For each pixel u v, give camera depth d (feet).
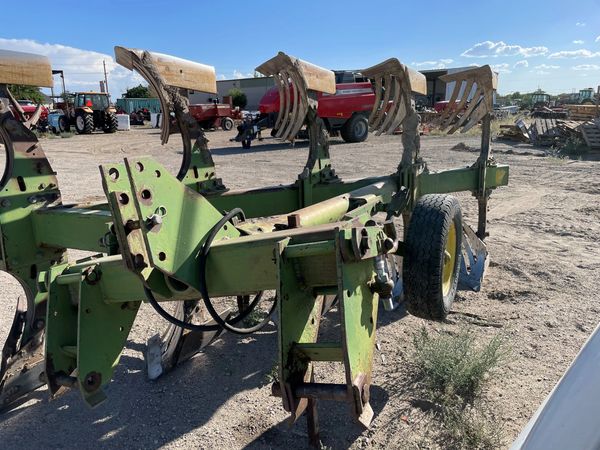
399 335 12.01
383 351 11.31
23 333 10.43
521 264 16.42
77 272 8.02
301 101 12.16
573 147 48.91
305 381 6.77
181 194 6.55
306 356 6.64
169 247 6.26
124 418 9.48
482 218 17.04
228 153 53.88
